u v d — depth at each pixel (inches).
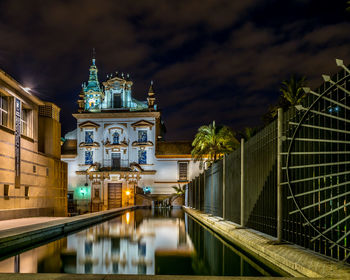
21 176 864.9
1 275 181.8
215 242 400.5
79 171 2100.1
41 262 281.6
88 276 179.6
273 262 255.8
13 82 787.4
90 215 761.6
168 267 255.4
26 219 781.9
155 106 2245.3
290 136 299.0
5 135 778.8
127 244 386.9
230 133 1341.0
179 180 2065.7
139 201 1989.4
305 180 248.8
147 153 2106.3
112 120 2155.5
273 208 341.7
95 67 2432.3
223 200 614.2
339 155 227.6
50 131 1114.7
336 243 206.4
